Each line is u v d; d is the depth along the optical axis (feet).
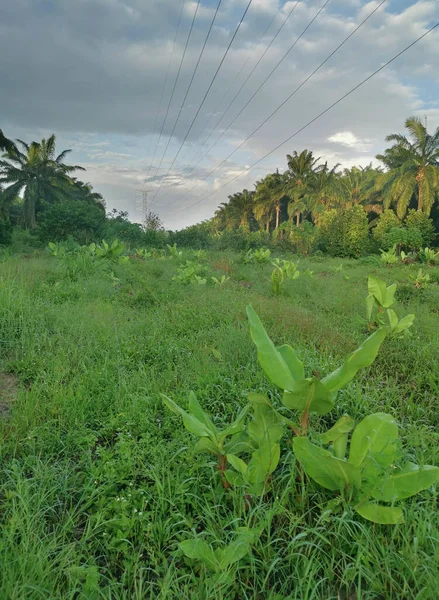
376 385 12.09
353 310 22.93
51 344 14.98
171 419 9.92
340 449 7.36
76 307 21.04
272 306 21.39
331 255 96.84
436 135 110.42
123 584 5.67
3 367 13.50
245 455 8.41
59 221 84.74
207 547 5.79
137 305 24.43
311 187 149.89
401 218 113.39
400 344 15.34
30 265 36.86
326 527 6.53
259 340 7.63
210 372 12.55
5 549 5.73
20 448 8.73
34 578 5.54
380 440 6.90
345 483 6.72
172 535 6.48
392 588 5.59
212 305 22.25
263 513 6.69
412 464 6.82
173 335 17.17
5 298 18.60
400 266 57.21
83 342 15.78
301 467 7.35
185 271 32.91
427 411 10.61
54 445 8.94
